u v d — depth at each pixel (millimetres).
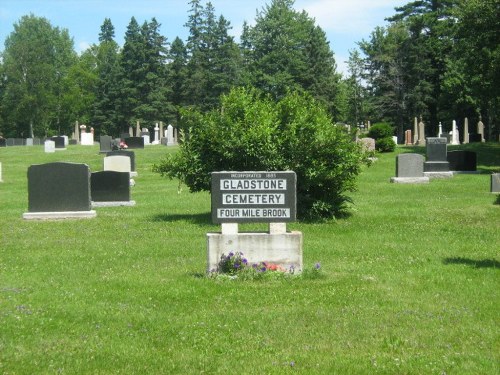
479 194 24734
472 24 41469
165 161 18016
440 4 82438
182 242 14422
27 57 101562
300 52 84625
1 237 15500
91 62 117312
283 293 9516
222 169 17516
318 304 8977
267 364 6703
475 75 46031
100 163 43875
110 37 129250
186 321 8211
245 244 10578
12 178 36219
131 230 16375
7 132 106438
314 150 17156
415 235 15469
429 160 33750
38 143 85125
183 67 92812
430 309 8766
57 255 13070
